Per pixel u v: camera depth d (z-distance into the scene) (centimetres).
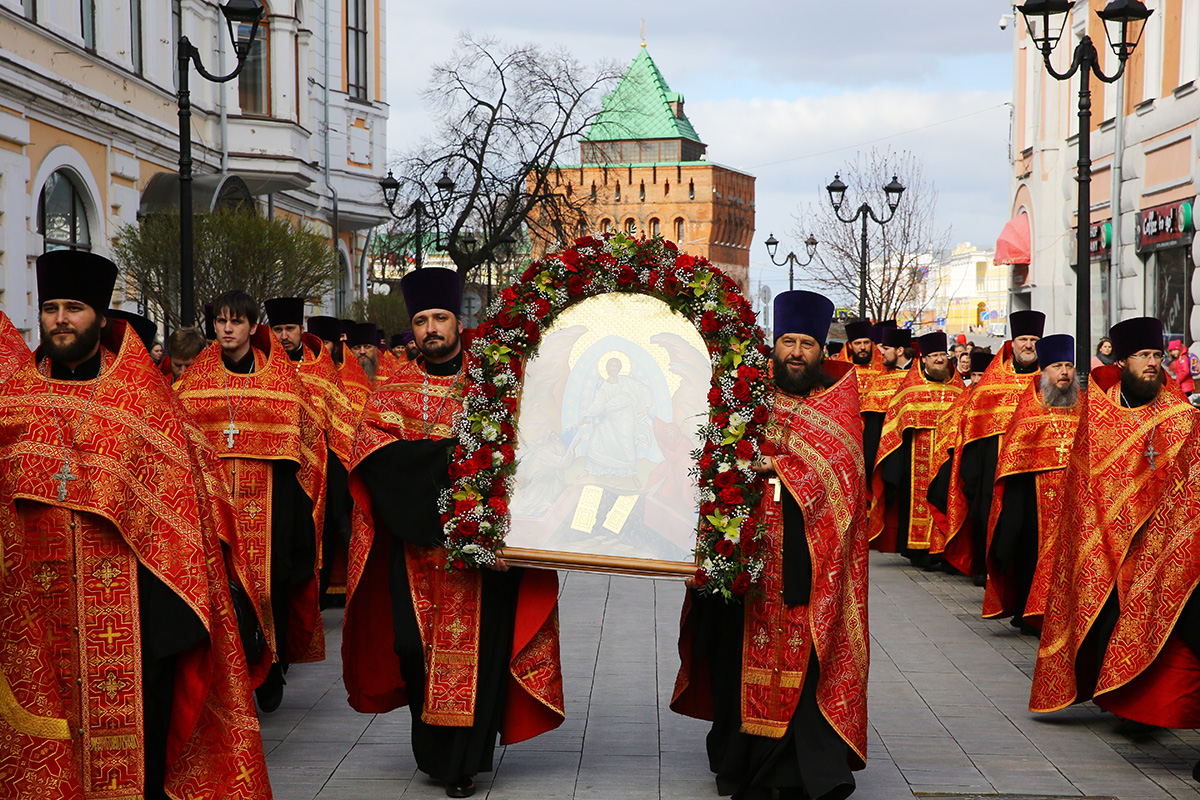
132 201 2003
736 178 12056
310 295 1823
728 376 539
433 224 3344
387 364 1212
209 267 1675
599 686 739
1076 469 677
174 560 474
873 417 1344
